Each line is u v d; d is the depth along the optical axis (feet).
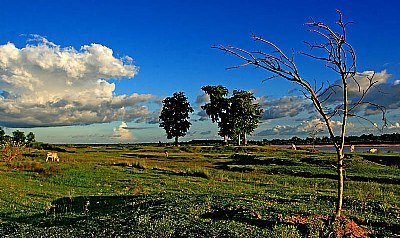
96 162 179.73
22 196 96.58
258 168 149.18
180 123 327.26
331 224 46.14
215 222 50.37
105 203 84.79
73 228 57.52
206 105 315.99
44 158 194.08
